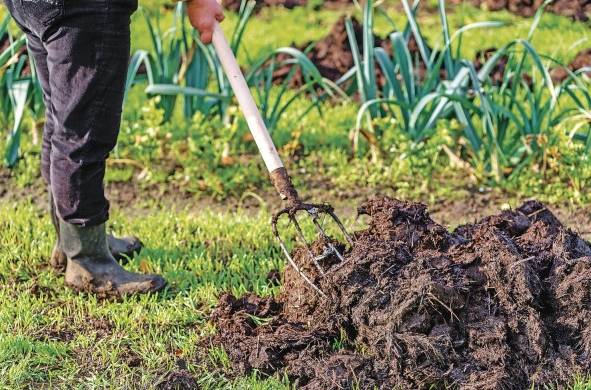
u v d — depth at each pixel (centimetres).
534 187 657
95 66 458
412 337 414
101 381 434
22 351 457
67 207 491
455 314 423
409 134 690
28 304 500
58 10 449
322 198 659
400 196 659
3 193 667
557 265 449
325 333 443
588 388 406
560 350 423
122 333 474
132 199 664
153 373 438
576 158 650
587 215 629
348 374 418
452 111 703
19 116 692
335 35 889
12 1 469
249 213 645
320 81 702
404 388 411
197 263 549
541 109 686
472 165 693
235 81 471
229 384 425
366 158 696
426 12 1018
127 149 709
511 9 1009
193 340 464
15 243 583
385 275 436
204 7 476
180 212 638
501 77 845
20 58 721
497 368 412
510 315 427
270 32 981
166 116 734
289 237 585
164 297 512
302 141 734
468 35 945
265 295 509
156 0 1009
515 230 493
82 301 509
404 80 711
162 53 733
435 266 440
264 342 439
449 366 414
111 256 524
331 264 459
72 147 475
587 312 431
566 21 971
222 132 688
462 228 495
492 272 433
